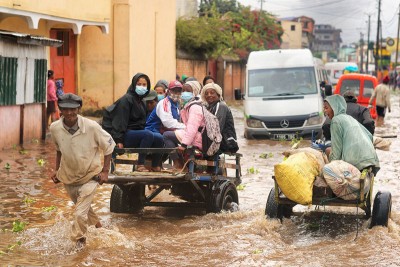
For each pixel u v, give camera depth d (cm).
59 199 1236
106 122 1082
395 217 1101
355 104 1224
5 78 1866
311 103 2389
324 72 4247
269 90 2470
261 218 1040
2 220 1066
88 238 927
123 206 1131
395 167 1719
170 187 1169
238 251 906
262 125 2364
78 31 2569
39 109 2144
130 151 1042
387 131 2772
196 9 5641
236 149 1151
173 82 1141
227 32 5538
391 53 11925
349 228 1036
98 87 2997
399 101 5612
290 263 847
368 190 992
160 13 3456
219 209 1111
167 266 836
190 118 1066
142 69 3194
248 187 1424
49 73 2391
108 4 2750
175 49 3788
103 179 904
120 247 914
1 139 1869
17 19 2333
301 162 954
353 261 859
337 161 971
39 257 862
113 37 2980
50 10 2298
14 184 1370
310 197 934
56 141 892
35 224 1044
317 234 1012
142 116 1100
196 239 966
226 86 5362
